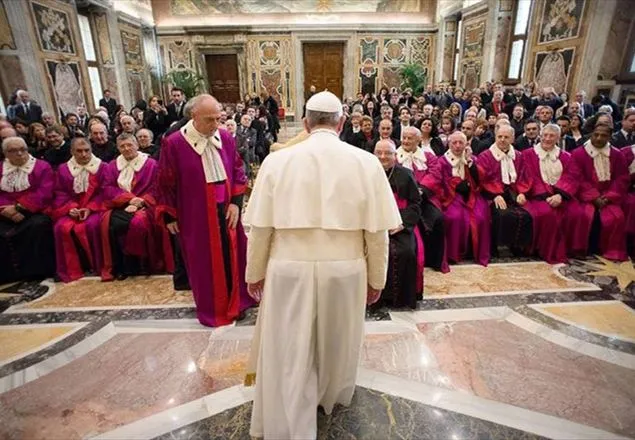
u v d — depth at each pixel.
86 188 3.32
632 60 6.64
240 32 13.07
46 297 2.94
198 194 2.39
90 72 9.62
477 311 2.67
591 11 6.77
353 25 13.20
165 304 2.82
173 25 13.06
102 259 3.23
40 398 1.93
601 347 2.27
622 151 3.63
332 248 1.39
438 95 9.70
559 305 2.73
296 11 13.22
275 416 1.47
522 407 1.84
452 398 1.90
